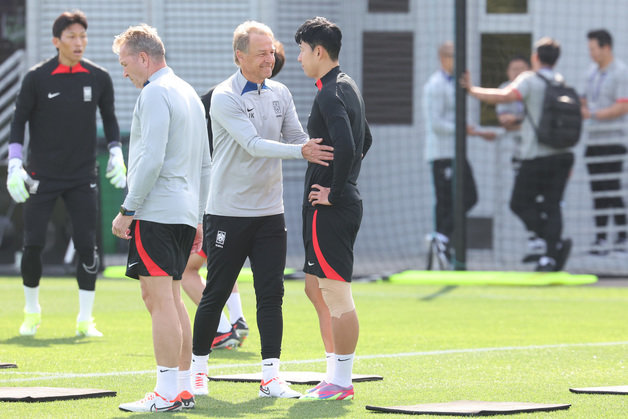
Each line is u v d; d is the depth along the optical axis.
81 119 28.39
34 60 57.56
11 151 28.30
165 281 17.64
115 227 17.41
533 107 44.75
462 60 44.19
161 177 17.56
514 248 57.22
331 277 18.34
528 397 18.73
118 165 29.19
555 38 58.91
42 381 20.61
